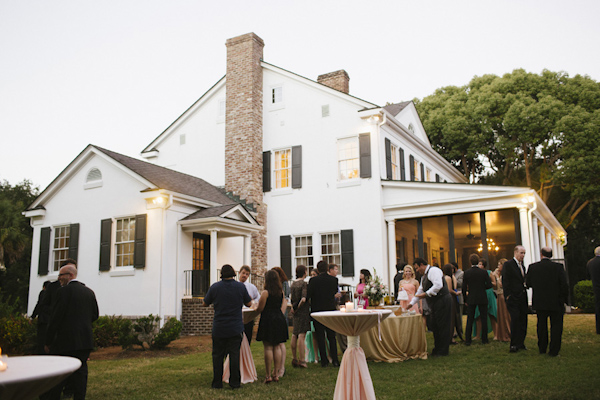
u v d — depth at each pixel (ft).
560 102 88.28
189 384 22.72
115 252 51.11
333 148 59.98
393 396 19.11
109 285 50.26
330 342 26.07
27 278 92.63
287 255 60.54
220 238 56.24
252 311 24.02
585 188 86.89
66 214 55.52
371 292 29.04
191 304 48.06
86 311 18.57
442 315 27.61
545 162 96.17
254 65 64.34
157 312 46.52
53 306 18.12
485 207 51.85
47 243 55.98
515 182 102.01
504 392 18.84
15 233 81.87
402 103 76.18
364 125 58.34
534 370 22.29
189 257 50.49
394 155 62.44
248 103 63.21
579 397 17.66
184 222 49.32
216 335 21.66
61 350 17.88
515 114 89.51
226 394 20.31
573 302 68.33
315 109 61.72
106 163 53.06
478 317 33.47
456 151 98.48
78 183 55.11
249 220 54.60
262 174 63.62
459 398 18.44
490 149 100.83
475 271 31.09
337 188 58.90
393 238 55.98
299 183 61.26
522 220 50.01
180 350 35.12
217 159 66.69
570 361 23.80
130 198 50.60
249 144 62.34
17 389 8.62
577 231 102.27
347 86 70.28
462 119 94.73
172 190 49.62
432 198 54.49
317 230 59.31
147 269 48.03
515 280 27.48
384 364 25.86
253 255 59.62
